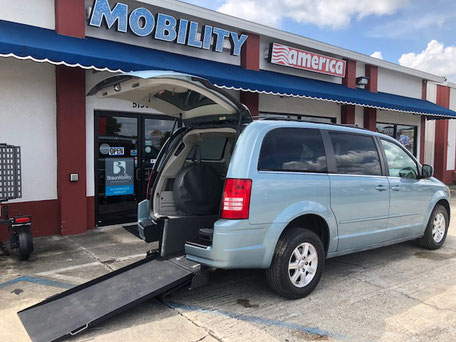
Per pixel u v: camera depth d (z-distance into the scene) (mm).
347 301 3920
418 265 5129
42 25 6090
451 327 3400
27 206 6312
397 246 6137
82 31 6281
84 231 6762
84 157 6688
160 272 3826
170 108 4676
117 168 7301
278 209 3738
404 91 13164
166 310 3688
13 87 6102
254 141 3750
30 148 6297
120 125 7285
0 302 3822
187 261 3945
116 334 3217
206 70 7227
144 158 7621
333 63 10305
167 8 7195
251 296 4031
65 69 6367
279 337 3193
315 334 3252
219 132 4523
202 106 4320
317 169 4152
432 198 5660
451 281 4527
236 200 3547
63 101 6383
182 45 7664
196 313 3627
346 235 4383
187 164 4941
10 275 4617
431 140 15250
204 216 4473
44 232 6500
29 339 3092
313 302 3887
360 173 4602
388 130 13195
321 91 9102
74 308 3406
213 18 7871
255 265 3670
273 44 8984
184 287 3730
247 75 8062
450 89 15469
